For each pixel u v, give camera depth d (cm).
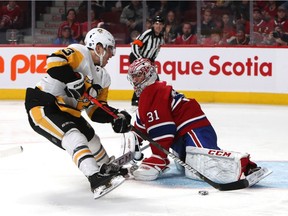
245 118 1467
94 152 768
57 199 702
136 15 1872
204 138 781
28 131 1255
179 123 788
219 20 1819
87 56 705
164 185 764
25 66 1823
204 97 1783
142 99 775
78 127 737
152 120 771
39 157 963
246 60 1756
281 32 1795
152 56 1443
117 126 706
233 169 739
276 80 1744
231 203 683
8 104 1719
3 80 1830
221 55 1767
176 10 1844
